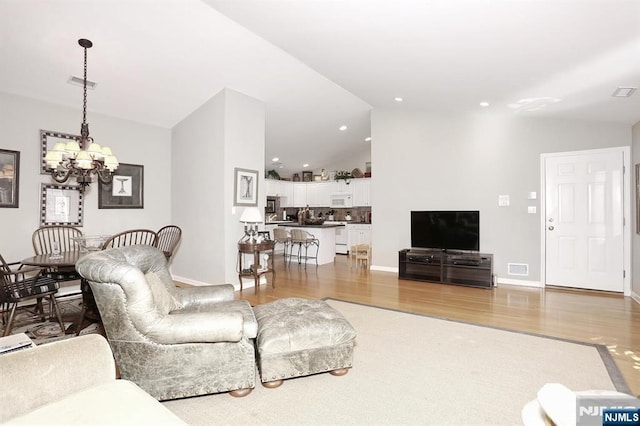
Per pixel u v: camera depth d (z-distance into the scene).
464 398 2.00
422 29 2.72
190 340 1.88
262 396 2.04
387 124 6.11
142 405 1.17
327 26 3.01
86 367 1.34
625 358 2.52
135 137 5.27
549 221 4.76
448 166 5.50
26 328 3.30
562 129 4.65
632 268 4.22
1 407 1.13
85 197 4.71
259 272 4.73
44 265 2.96
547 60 2.90
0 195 3.99
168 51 3.79
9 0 2.82
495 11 2.27
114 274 1.78
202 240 5.01
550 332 3.06
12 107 4.08
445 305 3.94
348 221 9.25
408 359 2.53
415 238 5.63
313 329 2.21
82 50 3.55
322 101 5.86
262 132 5.32
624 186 4.29
